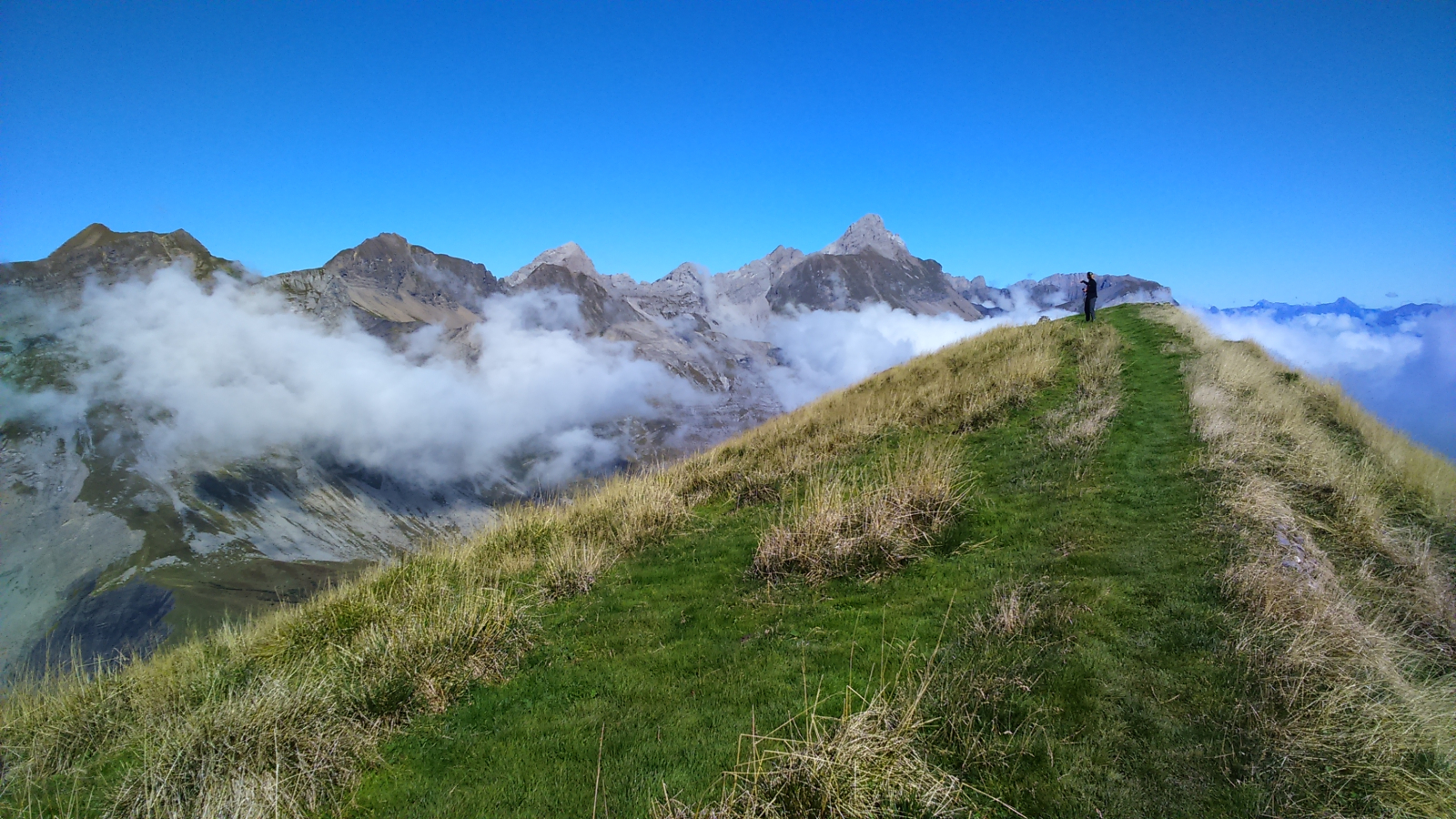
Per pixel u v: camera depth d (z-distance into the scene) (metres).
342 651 7.85
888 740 5.09
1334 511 8.85
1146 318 27.11
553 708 6.74
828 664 6.67
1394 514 9.12
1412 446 12.49
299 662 7.84
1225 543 7.71
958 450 13.29
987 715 5.45
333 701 6.68
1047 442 12.82
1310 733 4.74
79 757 6.63
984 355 22.52
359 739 6.32
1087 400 15.12
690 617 8.43
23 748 6.65
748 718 6.00
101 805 5.68
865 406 18.19
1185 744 4.89
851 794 4.67
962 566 8.45
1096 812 4.44
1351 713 4.87
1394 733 4.65
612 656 7.68
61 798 5.89
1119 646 6.11
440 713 6.87
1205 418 12.62
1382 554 7.79
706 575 9.73
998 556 8.52
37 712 7.02
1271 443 11.25
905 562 8.85
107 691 7.61
